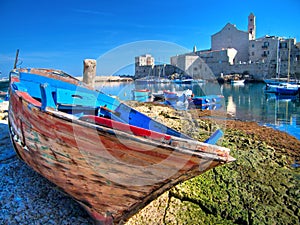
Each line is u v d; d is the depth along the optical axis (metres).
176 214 4.76
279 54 57.53
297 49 56.16
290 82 41.62
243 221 4.77
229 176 6.15
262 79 57.12
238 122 15.41
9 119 5.74
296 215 4.98
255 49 62.88
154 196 3.96
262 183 6.04
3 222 4.16
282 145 9.80
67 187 4.19
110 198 3.92
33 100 4.29
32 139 4.21
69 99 5.66
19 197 4.78
